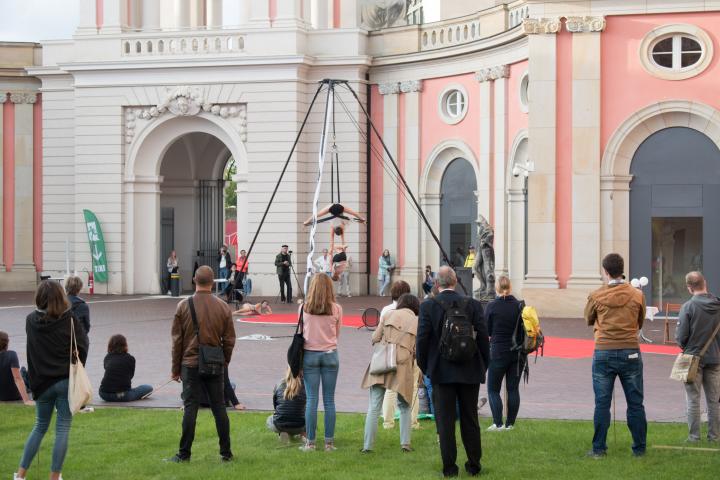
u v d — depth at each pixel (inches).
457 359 451.2
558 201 1181.1
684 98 1149.7
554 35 1178.0
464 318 455.5
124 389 646.5
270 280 1544.0
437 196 1530.5
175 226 1771.7
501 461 484.1
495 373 550.9
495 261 1419.8
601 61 1170.6
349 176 1555.1
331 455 502.0
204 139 1760.6
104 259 1603.1
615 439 514.9
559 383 709.3
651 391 675.4
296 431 534.0
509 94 1392.7
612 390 490.6
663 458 485.7
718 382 518.0
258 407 625.6
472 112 1466.5
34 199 1716.3
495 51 1402.6
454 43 1483.8
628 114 1165.7
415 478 454.6
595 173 1171.3
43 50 1662.2
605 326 487.5
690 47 1152.8
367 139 1568.7
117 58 1584.6
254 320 1179.9
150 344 940.0
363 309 1311.5
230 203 3400.6
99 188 1605.6
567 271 1179.3
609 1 1161.4
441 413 459.5
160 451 512.1
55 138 1669.5
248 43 1547.7
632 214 1176.8
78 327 443.2
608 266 491.2
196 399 491.5
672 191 1165.7
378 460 491.8
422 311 462.3
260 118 1544.0
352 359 835.4
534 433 541.0
